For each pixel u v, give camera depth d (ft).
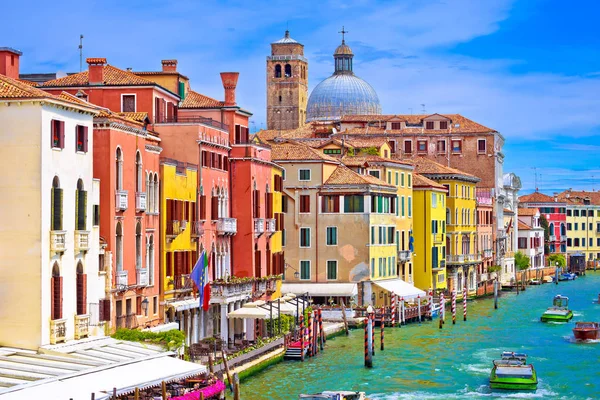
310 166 307.99
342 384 206.18
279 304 233.96
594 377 219.41
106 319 170.40
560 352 253.24
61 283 156.87
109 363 149.79
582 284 511.40
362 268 306.96
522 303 388.78
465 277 409.49
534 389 203.92
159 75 241.55
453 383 210.38
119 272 177.78
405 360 235.61
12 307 152.97
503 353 221.66
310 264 308.81
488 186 461.78
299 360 230.07
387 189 322.34
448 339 273.54
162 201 199.11
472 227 423.64
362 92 580.71
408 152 465.88
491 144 460.55
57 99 154.92
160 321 197.57
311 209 308.19
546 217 646.74
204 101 249.55
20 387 132.26
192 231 214.07
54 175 155.74
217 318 227.61
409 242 352.08
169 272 201.98
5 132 152.87
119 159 179.73
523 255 526.16
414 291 319.47
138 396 142.61
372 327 228.84
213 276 229.04
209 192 225.35
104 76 217.77
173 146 216.95
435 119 466.70
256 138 267.39
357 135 460.14
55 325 154.92
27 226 152.56
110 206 175.83
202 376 174.60
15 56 183.01
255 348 217.36
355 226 306.96
